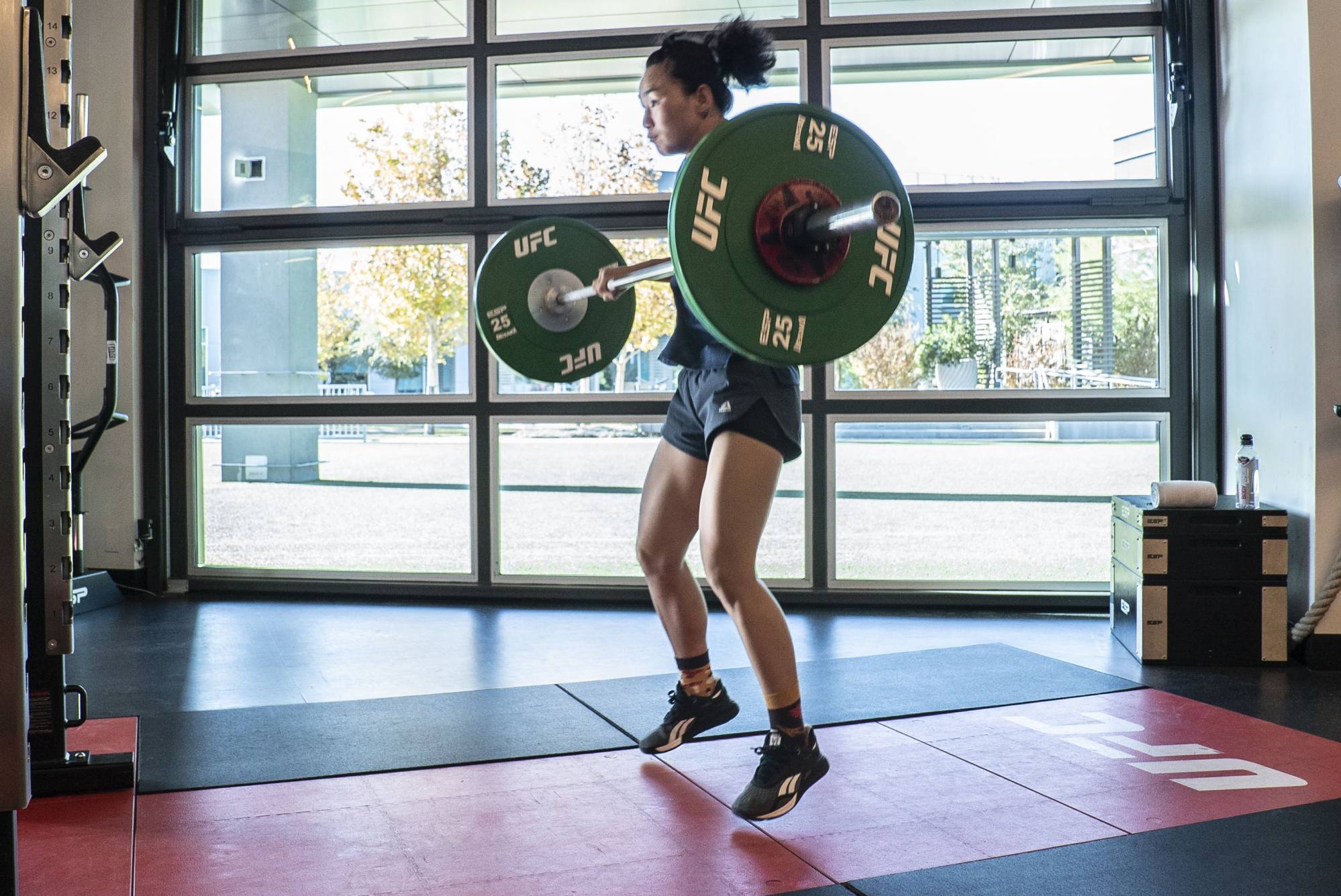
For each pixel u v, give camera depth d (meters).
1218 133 4.59
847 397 4.91
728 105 2.31
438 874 1.94
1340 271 3.75
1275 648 3.69
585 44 5.04
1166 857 1.99
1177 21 4.63
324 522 5.39
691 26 4.98
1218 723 2.94
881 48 4.86
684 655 2.57
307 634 4.39
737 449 2.16
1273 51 4.05
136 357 5.30
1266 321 4.16
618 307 2.91
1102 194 4.75
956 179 4.86
